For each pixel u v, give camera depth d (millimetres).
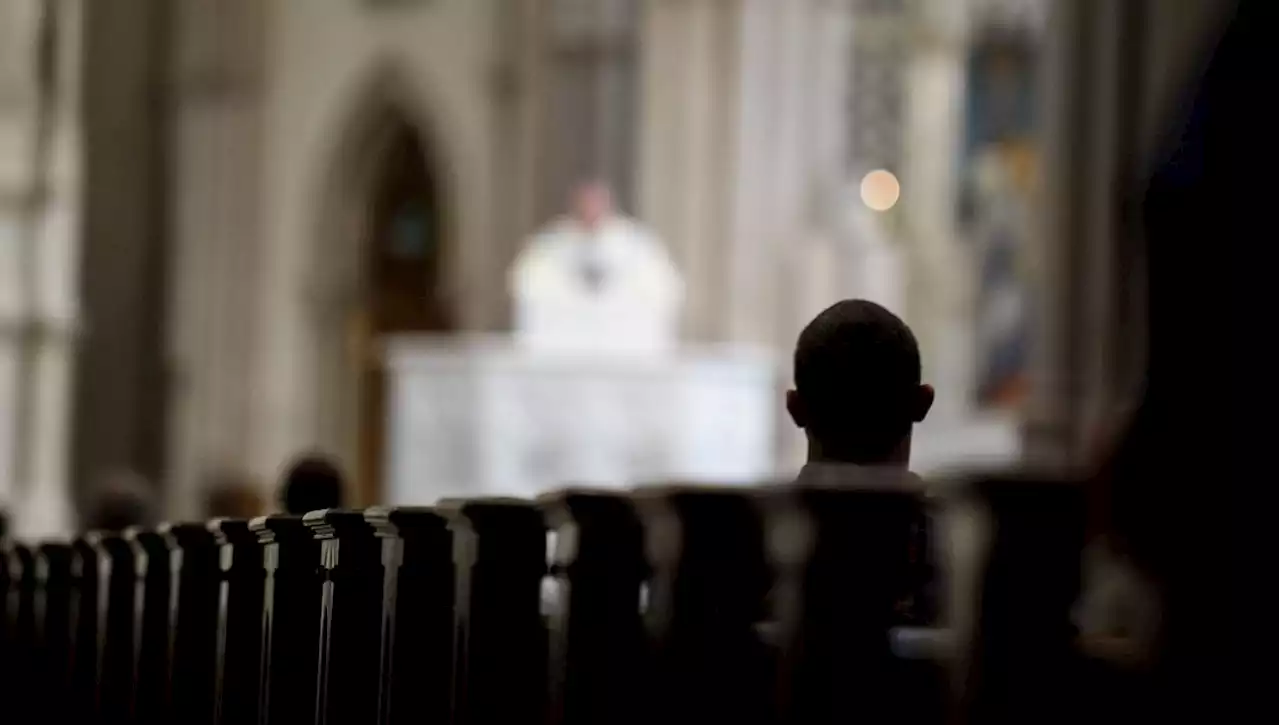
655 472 35469
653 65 46281
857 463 9367
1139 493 5203
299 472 18219
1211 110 5316
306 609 11320
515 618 8586
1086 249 27312
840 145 46781
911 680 6348
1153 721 5160
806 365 9383
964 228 49656
